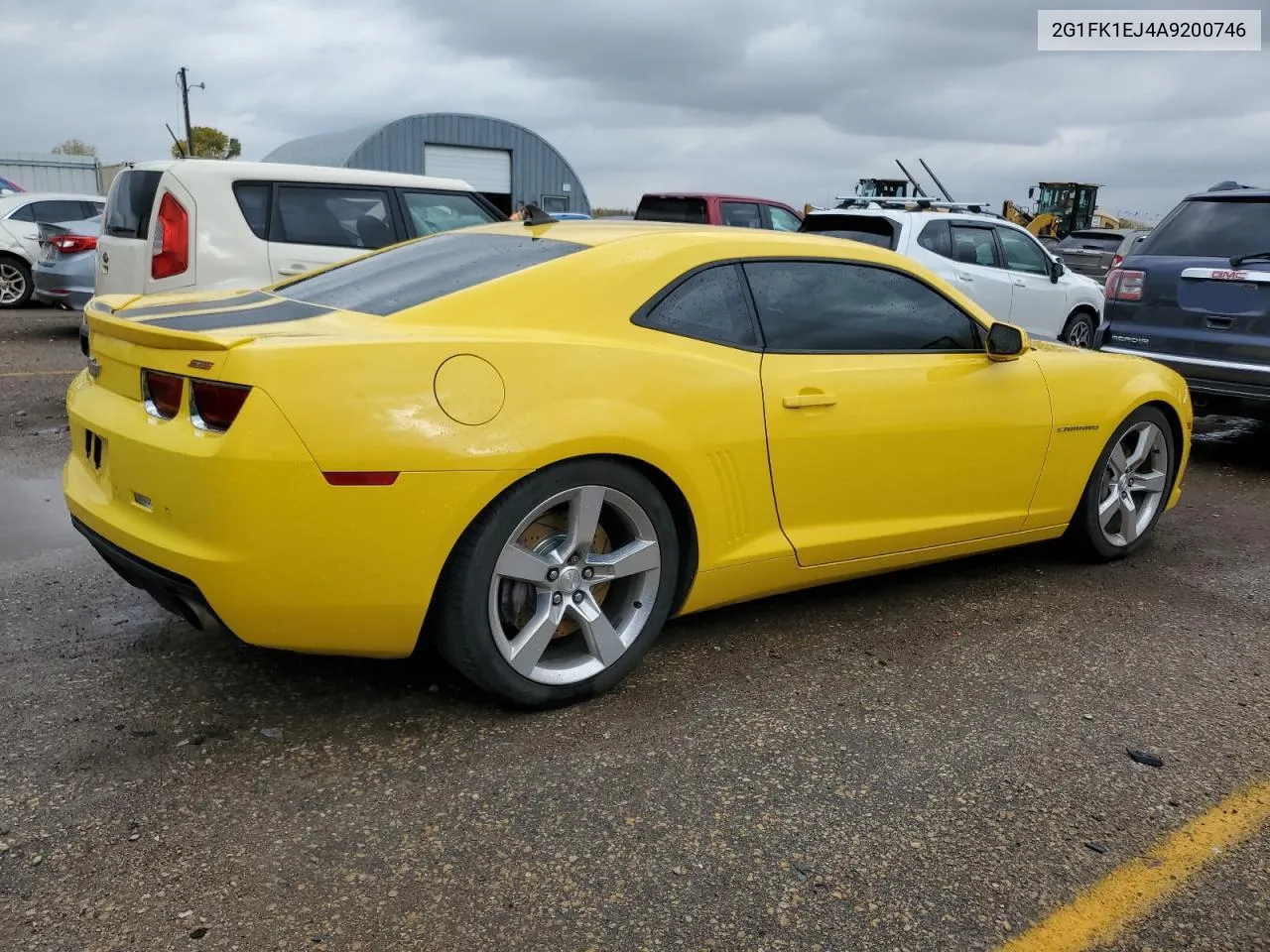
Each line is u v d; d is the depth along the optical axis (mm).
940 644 3709
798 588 3666
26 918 2121
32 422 6988
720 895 2273
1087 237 22906
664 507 3117
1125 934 2203
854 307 3676
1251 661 3648
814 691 3277
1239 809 2686
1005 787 2752
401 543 2652
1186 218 6941
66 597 3836
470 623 2812
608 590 3217
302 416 2531
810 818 2572
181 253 6602
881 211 9383
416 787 2639
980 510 4035
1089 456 4379
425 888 2262
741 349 3332
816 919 2211
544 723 2996
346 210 7270
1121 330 7066
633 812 2568
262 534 2533
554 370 2875
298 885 2256
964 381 3854
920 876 2367
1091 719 3164
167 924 2119
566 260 3158
